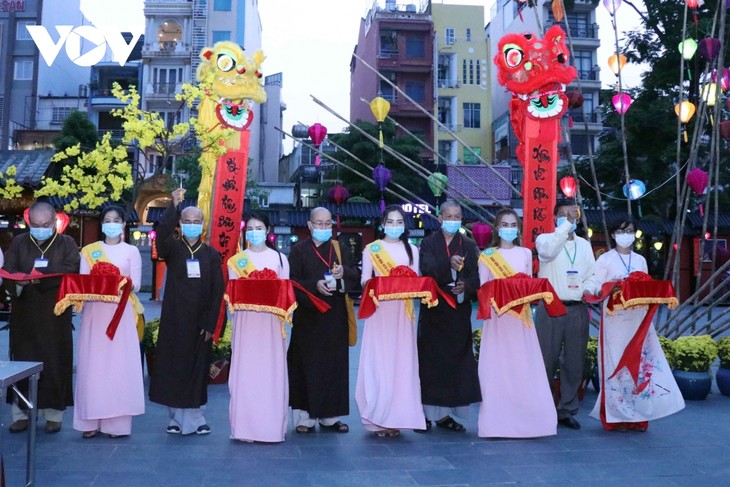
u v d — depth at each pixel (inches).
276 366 187.0
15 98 1083.3
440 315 198.1
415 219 825.5
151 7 1103.6
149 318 552.7
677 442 190.9
